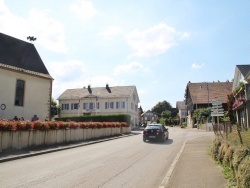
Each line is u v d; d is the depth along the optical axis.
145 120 111.94
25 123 16.53
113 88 64.50
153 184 8.51
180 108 98.38
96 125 26.66
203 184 8.00
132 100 63.59
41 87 28.95
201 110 55.25
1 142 14.78
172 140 26.17
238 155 7.75
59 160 13.26
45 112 29.11
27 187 8.03
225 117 39.47
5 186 8.14
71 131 21.84
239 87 30.23
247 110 26.52
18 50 28.66
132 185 8.37
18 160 13.28
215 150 12.77
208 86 63.00
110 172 10.37
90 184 8.44
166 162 12.84
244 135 14.48
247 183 6.28
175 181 8.52
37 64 29.83
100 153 16.05
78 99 64.12
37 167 11.31
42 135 18.17
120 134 33.50
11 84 25.39
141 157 14.47
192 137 29.70
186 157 13.80
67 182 8.67
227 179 8.52
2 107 24.36
